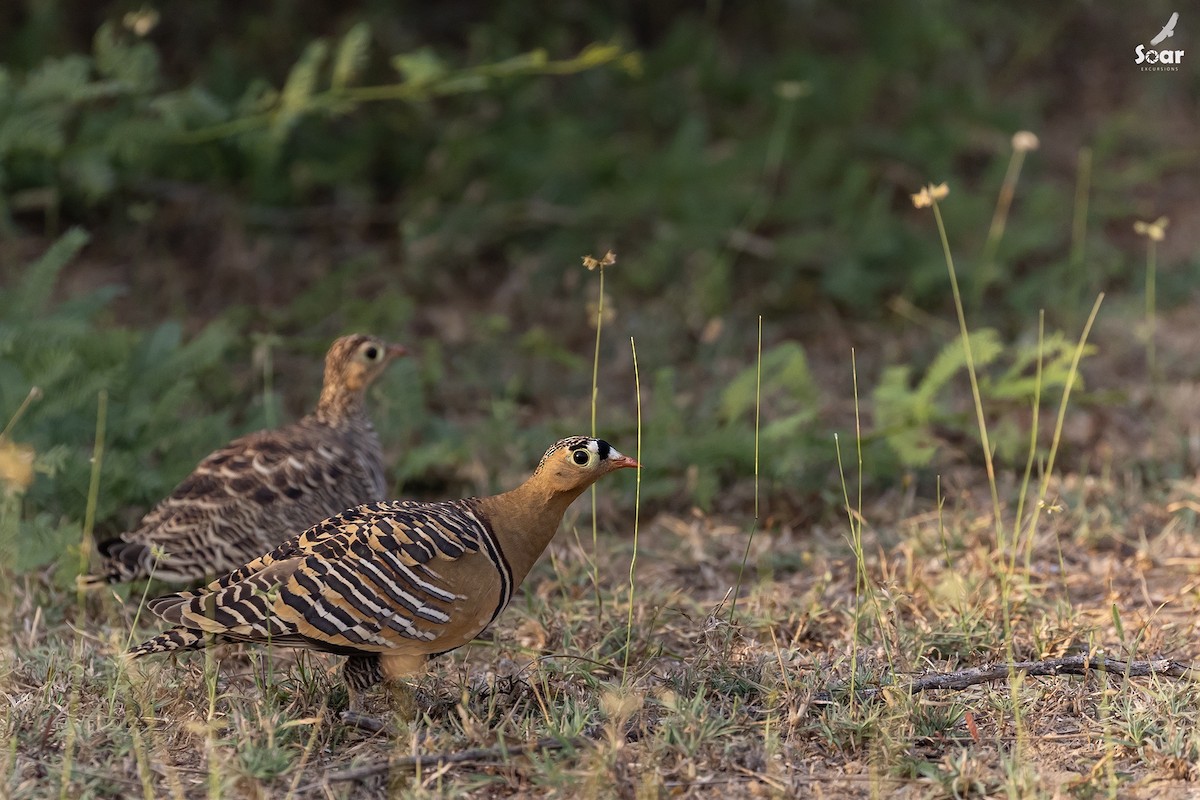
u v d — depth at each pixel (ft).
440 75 44.60
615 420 41.47
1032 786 21.85
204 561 30.12
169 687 25.94
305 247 53.11
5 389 34.40
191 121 46.44
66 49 57.00
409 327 49.21
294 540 24.59
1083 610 29.99
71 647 28.45
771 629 28.53
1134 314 49.90
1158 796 22.18
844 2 68.23
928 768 22.82
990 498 37.35
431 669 27.32
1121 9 72.13
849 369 47.16
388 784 22.72
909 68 64.85
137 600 31.60
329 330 47.42
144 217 49.65
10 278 49.52
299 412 42.91
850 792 22.70
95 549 33.01
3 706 25.27
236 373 44.86
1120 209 56.54
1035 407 32.76
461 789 22.47
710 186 54.29
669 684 26.07
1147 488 37.65
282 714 24.44
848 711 24.59
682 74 61.98
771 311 50.93
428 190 55.16
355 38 45.01
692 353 48.24
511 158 55.67
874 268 52.85
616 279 52.26
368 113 57.72
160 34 59.67
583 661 27.27
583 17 63.82
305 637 23.45
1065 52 70.03
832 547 34.17
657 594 31.19
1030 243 52.39
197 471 31.17
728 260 52.44
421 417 40.04
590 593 31.91
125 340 37.88
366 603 23.49
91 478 31.50
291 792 21.72
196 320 49.01
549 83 61.16
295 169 54.19
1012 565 29.76
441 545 24.00
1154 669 25.77
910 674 26.53
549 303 50.78
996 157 59.82
